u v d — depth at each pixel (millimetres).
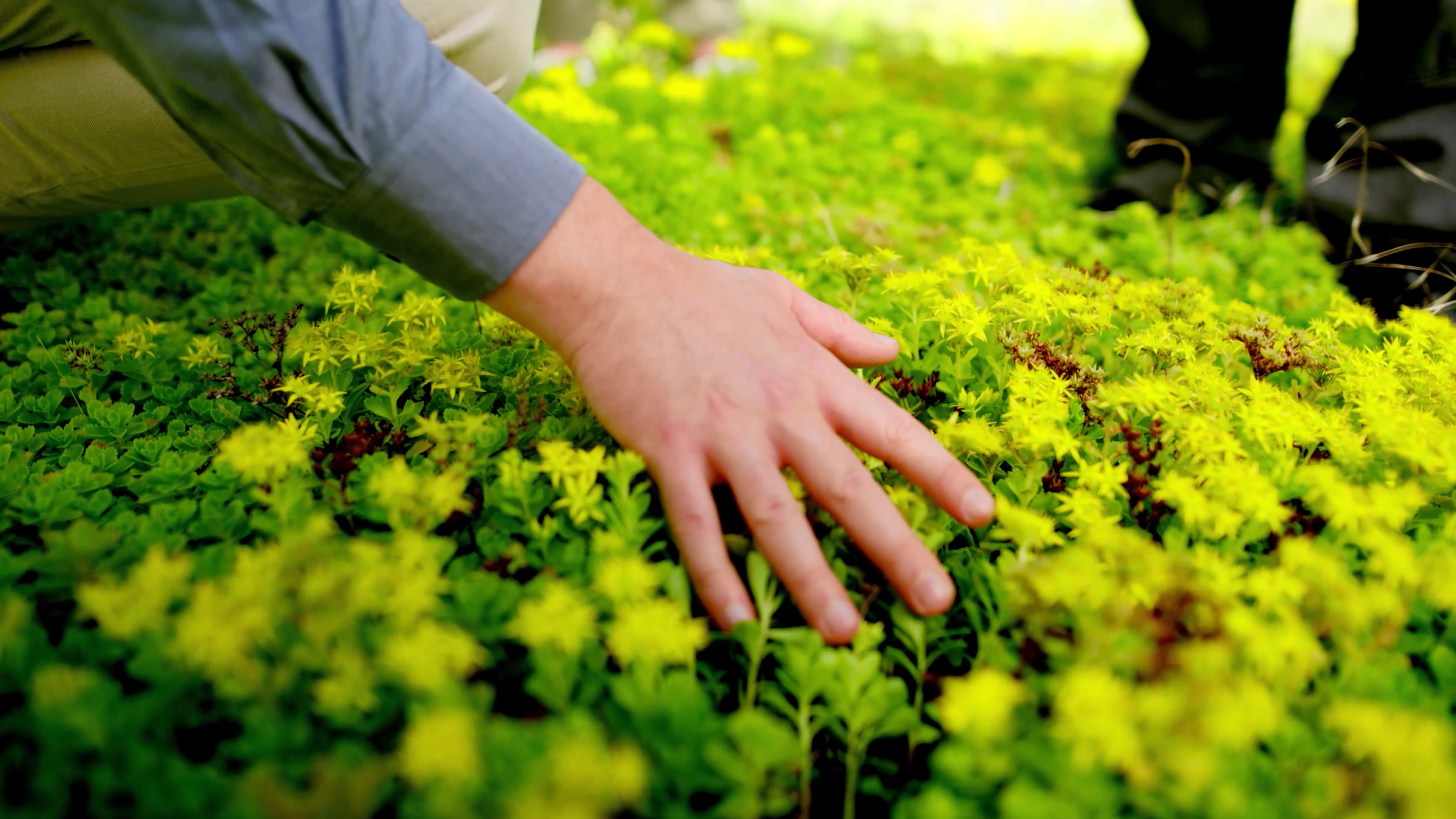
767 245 975
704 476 582
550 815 465
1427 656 580
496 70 852
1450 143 907
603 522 591
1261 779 514
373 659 528
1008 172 1249
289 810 470
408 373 694
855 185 1163
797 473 584
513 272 592
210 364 754
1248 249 1042
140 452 676
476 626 557
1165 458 656
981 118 1674
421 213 578
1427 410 696
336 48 545
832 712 543
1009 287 783
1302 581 566
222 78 536
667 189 1096
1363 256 982
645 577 545
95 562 571
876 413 597
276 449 597
